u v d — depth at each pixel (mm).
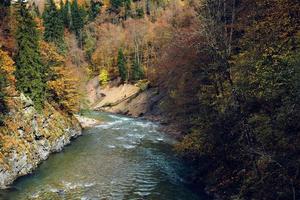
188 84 36719
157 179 31453
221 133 26859
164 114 68375
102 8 155250
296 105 18266
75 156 40562
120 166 36094
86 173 33938
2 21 45656
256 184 21141
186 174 32344
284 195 18562
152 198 26906
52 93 51312
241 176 24203
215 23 25906
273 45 23641
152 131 56219
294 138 18938
